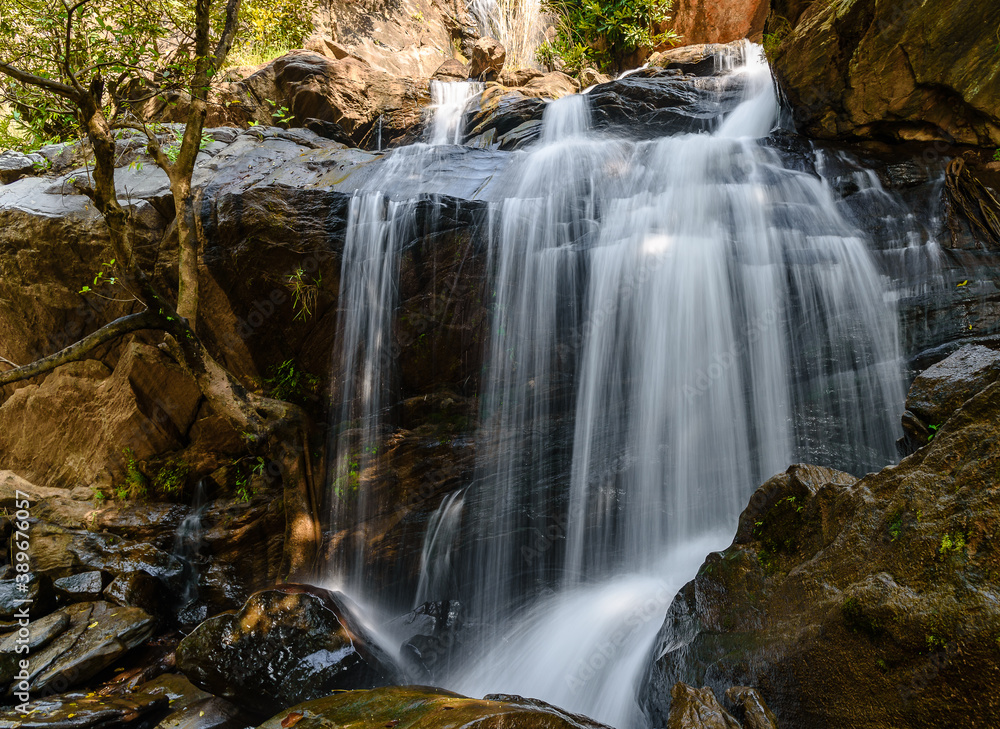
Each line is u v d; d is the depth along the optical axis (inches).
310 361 270.8
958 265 230.1
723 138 312.0
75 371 314.5
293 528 251.8
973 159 255.8
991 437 111.2
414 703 144.3
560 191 282.7
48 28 232.8
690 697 128.5
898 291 229.8
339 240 257.0
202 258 260.2
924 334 224.2
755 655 135.5
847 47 272.1
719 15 544.4
